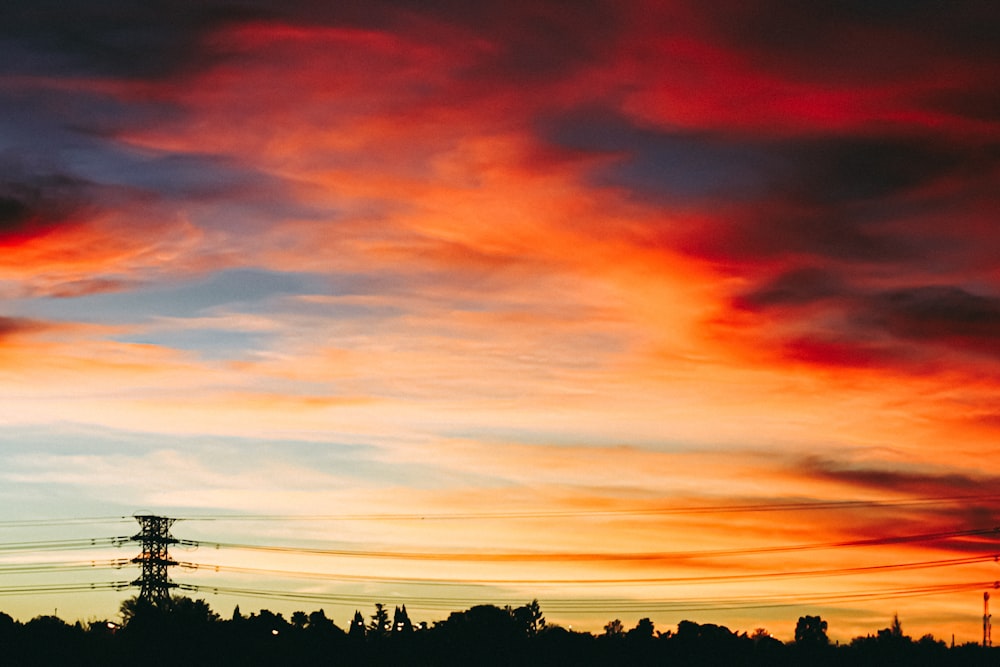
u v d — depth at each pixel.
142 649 130.50
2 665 127.19
